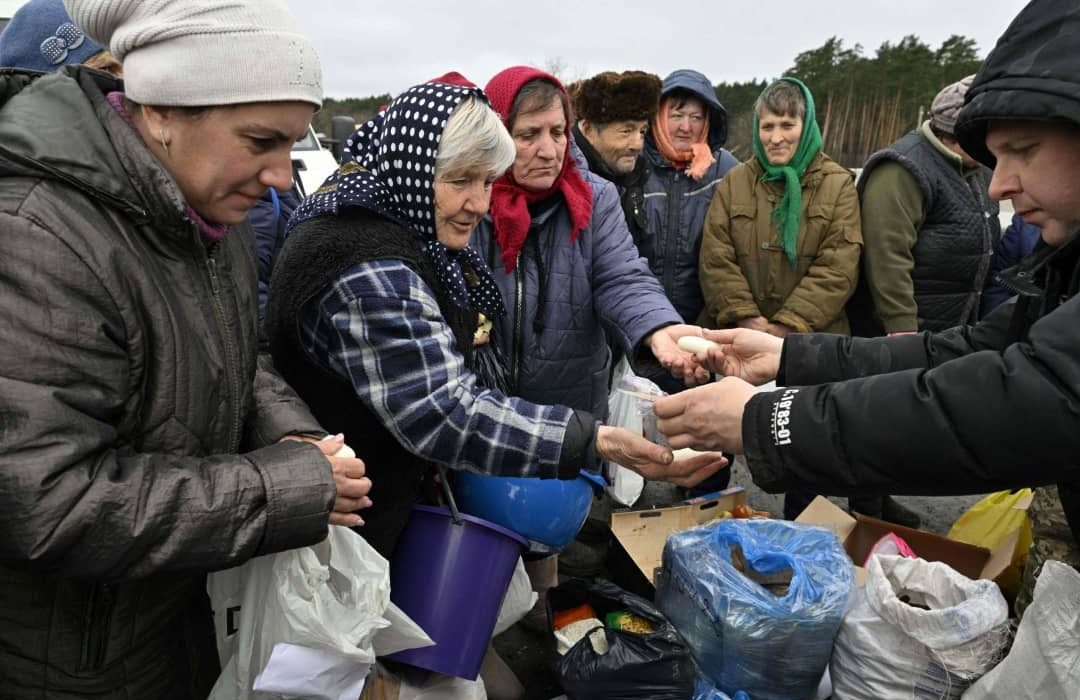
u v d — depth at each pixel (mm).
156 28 1097
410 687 1771
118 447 1164
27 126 1083
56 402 1036
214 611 1470
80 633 1218
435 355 1498
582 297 2342
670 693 2027
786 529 2379
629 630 2162
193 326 1233
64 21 1806
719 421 1421
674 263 3486
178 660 1416
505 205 2219
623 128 3236
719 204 3344
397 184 1623
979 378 1141
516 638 2668
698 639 2166
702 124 3549
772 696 2107
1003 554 2561
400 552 1796
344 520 1360
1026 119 1232
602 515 3195
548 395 2361
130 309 1117
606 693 2041
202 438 1250
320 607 1342
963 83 3059
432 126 1583
